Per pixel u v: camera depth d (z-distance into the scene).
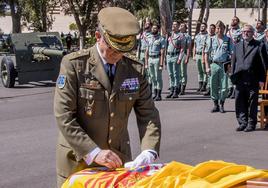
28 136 9.55
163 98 14.39
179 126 10.21
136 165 3.37
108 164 3.36
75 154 3.50
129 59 3.59
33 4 32.66
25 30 45.69
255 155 7.94
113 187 3.07
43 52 17.30
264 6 43.91
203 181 2.79
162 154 7.98
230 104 12.96
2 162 7.67
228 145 8.59
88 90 3.47
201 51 15.42
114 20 3.29
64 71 3.46
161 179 2.93
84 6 28.09
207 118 11.09
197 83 18.50
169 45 14.46
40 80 17.67
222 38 11.54
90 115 3.50
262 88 10.28
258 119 10.62
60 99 3.46
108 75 3.50
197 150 8.24
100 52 3.48
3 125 10.77
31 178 6.83
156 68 13.83
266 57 9.68
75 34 39.41
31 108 13.16
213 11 52.97
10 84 17.62
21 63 17.48
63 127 3.43
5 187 6.46
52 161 7.68
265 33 13.53
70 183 3.34
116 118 3.55
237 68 9.75
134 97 3.57
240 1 55.59
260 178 2.84
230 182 2.76
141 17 38.22
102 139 3.56
